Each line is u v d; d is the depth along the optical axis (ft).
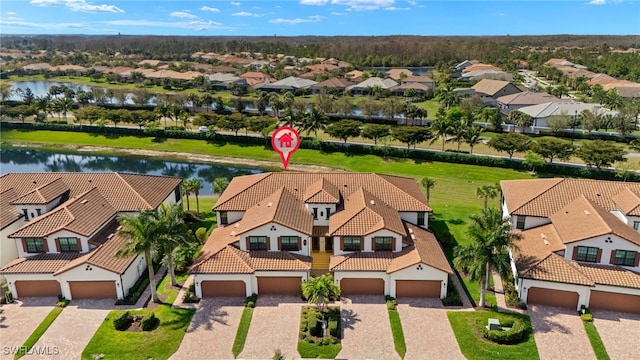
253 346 131.64
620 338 133.59
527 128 376.27
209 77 626.64
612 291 143.43
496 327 135.85
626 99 440.04
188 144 364.99
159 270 174.09
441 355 127.75
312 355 127.85
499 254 142.72
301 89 571.28
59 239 160.04
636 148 314.96
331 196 175.83
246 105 499.51
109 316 145.48
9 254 171.73
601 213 160.56
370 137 339.98
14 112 406.41
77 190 193.57
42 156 359.66
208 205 241.35
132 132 385.50
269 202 175.52
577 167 274.57
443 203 239.71
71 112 462.60
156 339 134.31
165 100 485.97
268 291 157.38
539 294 148.36
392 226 159.22
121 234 146.41
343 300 153.48
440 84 616.80
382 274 153.58
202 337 135.23
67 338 135.13
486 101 496.23
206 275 152.56
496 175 283.38
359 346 131.44
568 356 126.72
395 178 202.18
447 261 161.99
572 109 379.55
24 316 146.00
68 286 152.97
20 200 179.11
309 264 156.25
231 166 327.47
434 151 312.71
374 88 552.82
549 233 166.81
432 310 147.54
